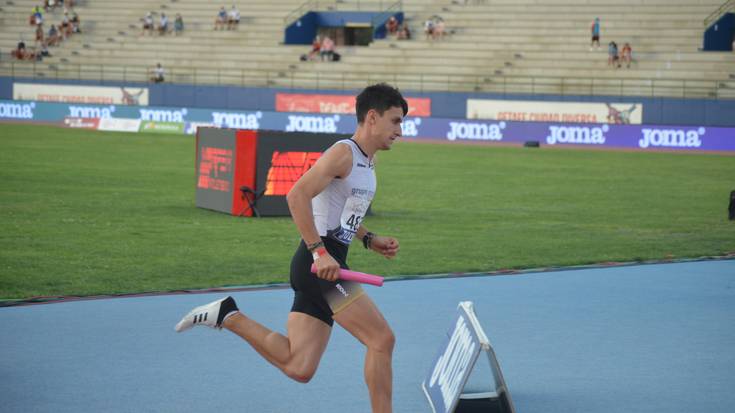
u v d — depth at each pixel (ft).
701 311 41.29
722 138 163.53
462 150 157.38
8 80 216.33
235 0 233.14
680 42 194.29
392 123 22.75
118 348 32.99
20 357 31.50
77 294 42.57
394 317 39.09
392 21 214.69
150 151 138.72
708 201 90.63
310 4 228.02
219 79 211.41
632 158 145.59
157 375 29.76
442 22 209.05
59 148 138.92
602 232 68.03
